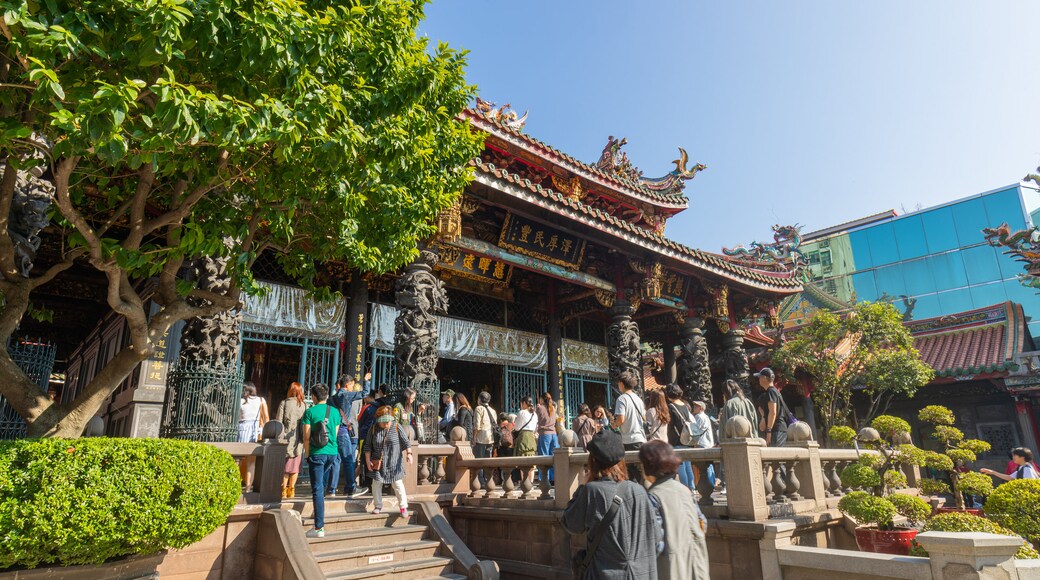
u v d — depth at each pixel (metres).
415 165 5.88
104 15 3.77
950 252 35.81
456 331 14.80
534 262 13.55
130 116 4.38
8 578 3.78
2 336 4.63
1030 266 17.36
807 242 41.12
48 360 9.02
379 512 7.51
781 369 19.66
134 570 4.47
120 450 4.21
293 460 8.54
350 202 5.30
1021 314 20.34
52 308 13.53
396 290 11.05
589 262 14.97
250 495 6.52
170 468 4.36
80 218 4.46
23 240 6.24
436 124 6.20
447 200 6.76
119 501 4.01
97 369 12.60
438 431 10.41
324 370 12.57
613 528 3.24
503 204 12.18
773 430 9.52
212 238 4.84
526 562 7.50
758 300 18.80
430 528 7.55
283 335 12.02
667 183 18.14
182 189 5.37
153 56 3.68
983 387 19.55
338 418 7.08
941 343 21.36
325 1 5.14
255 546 6.30
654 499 3.50
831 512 6.99
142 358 5.11
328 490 8.34
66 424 4.73
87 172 5.46
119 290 4.86
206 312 5.53
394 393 10.26
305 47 4.34
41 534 3.73
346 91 5.13
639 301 15.52
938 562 4.35
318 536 6.54
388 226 5.92
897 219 38.03
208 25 3.86
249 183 5.38
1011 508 5.80
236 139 4.04
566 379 16.98
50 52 3.50
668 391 8.94
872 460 7.55
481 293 15.82
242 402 9.09
